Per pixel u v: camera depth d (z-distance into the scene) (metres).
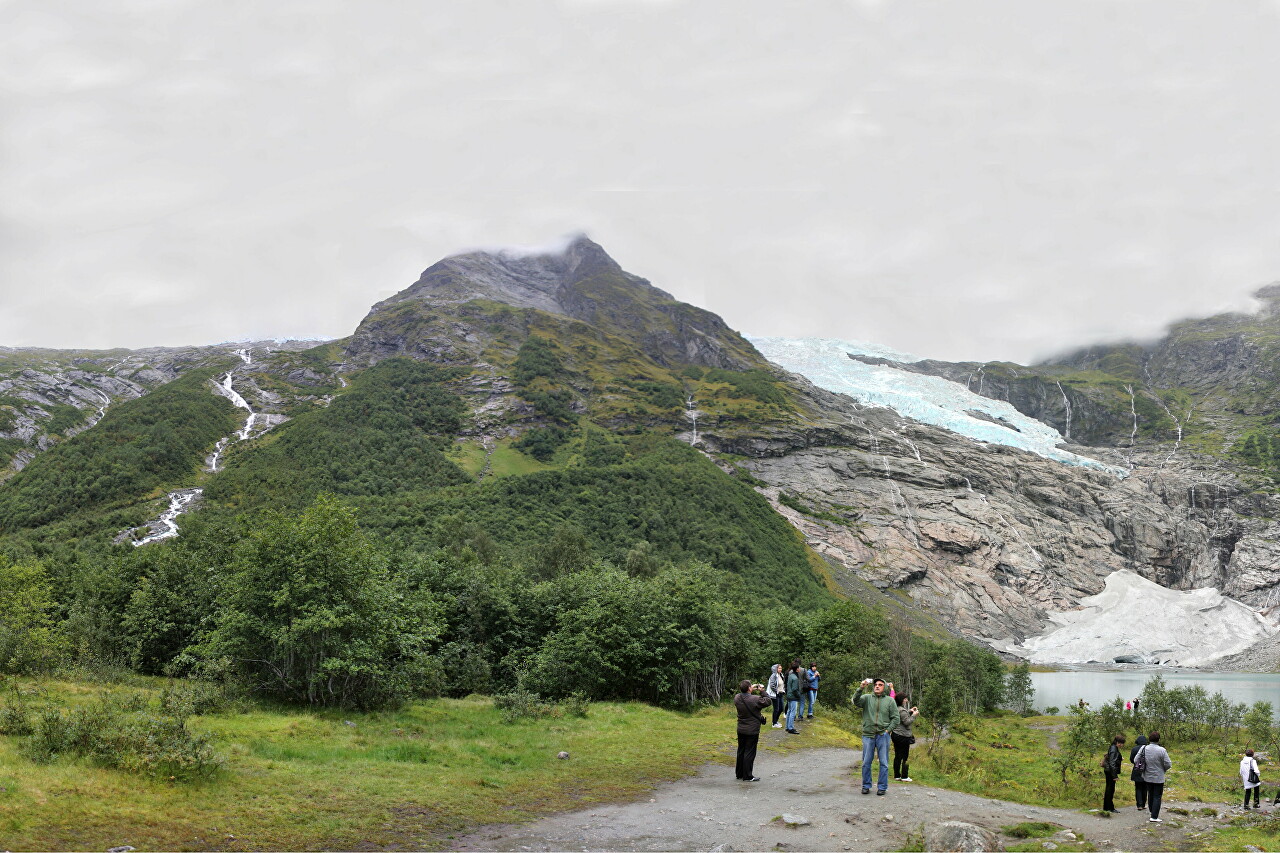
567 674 42.72
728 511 156.88
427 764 21.16
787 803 18.31
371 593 33.12
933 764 26.61
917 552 172.25
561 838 14.93
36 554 110.38
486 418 197.88
